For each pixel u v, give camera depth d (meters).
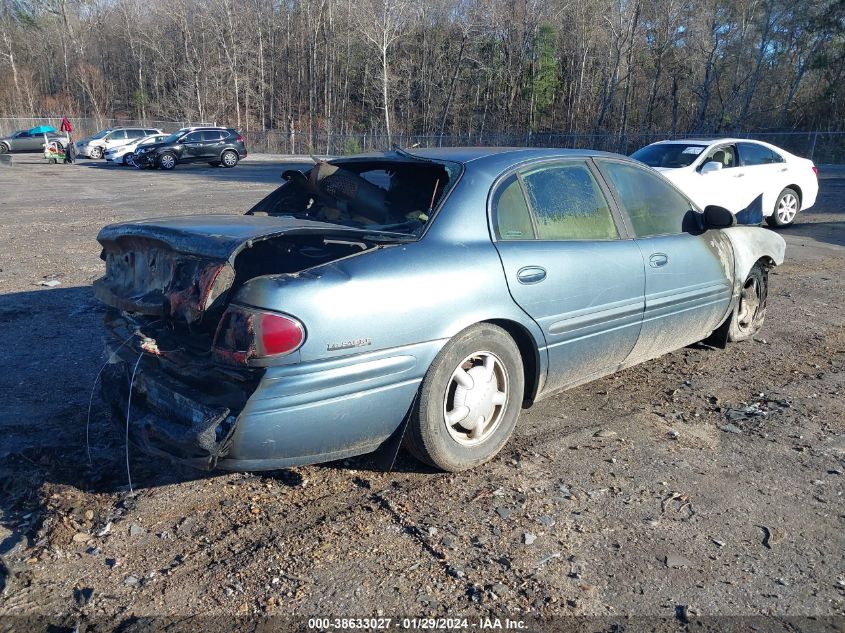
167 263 3.33
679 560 3.03
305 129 69.81
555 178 4.20
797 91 46.59
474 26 61.22
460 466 3.70
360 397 3.22
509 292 3.69
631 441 4.15
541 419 4.46
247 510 3.39
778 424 4.40
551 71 62.47
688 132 46.81
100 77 75.94
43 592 2.81
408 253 3.43
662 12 50.16
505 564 2.98
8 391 4.76
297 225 3.48
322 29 70.12
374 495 3.52
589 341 4.18
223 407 3.03
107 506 3.42
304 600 2.75
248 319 2.98
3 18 75.44
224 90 69.94
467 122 64.44
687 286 4.86
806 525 3.30
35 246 10.25
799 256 10.06
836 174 27.69
